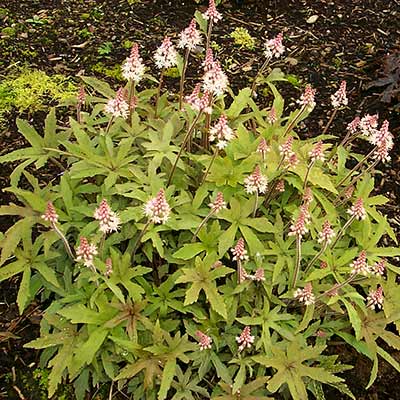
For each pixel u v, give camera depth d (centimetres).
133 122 96
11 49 136
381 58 138
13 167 112
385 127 89
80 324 87
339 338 94
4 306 95
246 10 153
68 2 150
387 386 92
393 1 158
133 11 149
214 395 82
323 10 154
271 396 87
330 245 91
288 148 88
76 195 93
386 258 107
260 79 106
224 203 82
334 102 97
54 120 95
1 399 86
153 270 92
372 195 115
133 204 89
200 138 100
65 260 91
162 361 79
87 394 86
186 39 92
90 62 135
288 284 87
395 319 87
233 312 85
